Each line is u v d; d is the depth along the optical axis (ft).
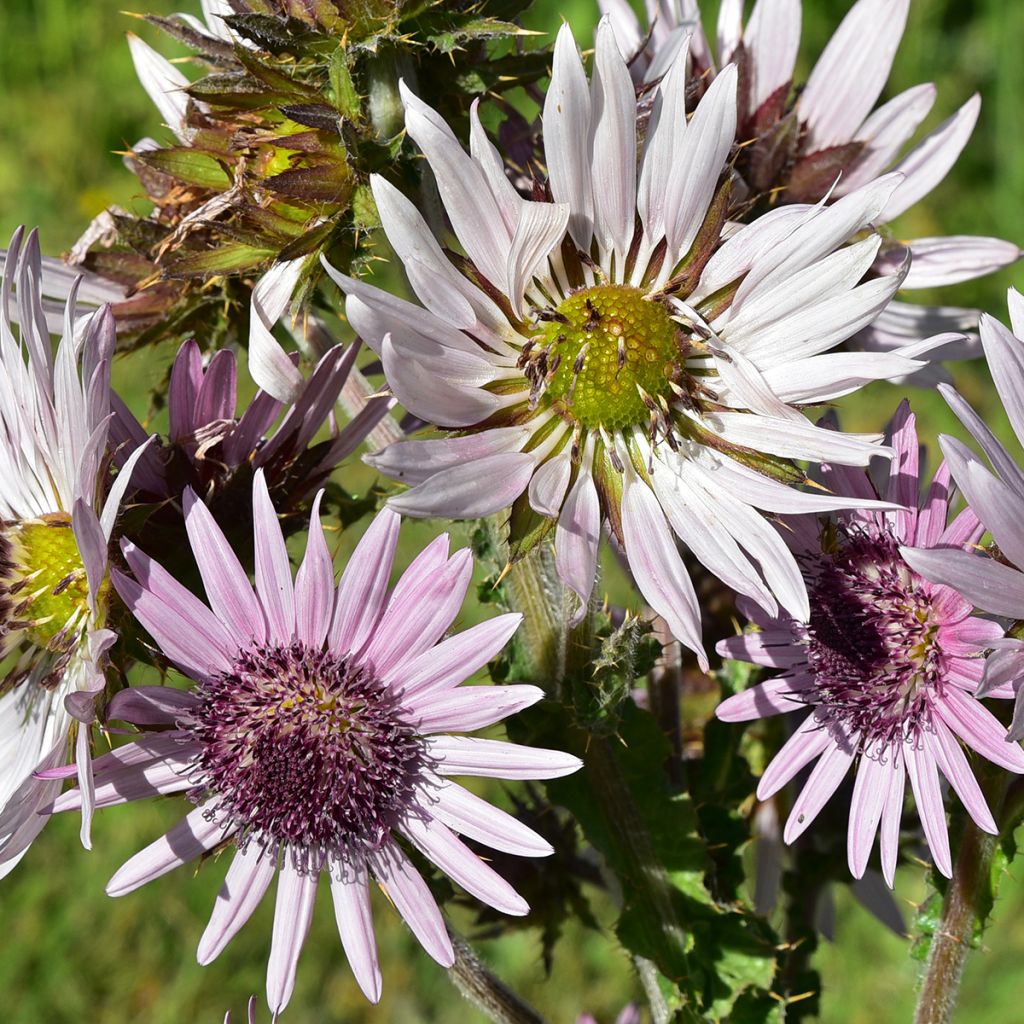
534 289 1.00
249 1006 1.01
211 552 0.99
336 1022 2.10
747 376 0.98
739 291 0.99
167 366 1.18
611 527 1.00
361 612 0.99
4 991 2.08
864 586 1.03
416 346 0.95
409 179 1.02
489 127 1.08
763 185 1.23
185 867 2.12
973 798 0.99
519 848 0.98
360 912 1.00
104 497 0.99
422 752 1.00
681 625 0.97
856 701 1.03
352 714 1.00
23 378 1.04
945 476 1.03
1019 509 0.94
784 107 1.24
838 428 1.03
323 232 1.01
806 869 1.24
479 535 1.09
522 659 1.08
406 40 0.99
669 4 1.20
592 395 1.00
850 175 1.24
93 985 2.09
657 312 1.00
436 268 0.96
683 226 1.00
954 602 1.02
